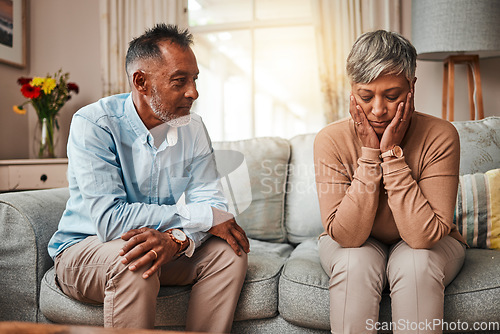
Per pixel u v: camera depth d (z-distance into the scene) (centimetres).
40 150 299
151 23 325
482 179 153
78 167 118
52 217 140
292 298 119
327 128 125
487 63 277
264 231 178
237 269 118
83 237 124
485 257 130
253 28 330
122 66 329
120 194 119
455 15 216
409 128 117
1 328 65
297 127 329
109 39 330
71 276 116
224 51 337
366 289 104
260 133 334
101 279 110
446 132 116
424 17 227
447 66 260
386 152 112
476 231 147
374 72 105
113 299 106
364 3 296
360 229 111
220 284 117
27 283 131
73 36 343
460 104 282
